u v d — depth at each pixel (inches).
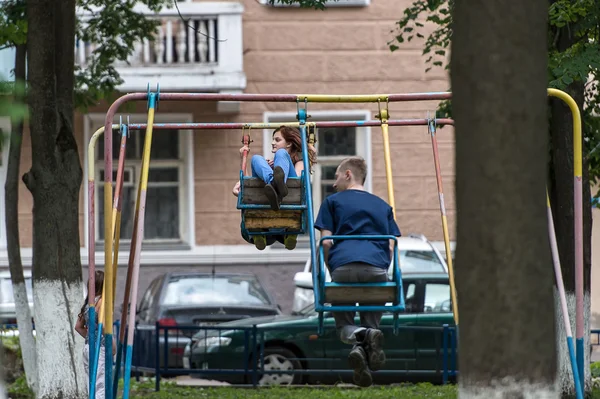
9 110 623.8
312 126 1120.2
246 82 2815.0
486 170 672.4
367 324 1072.8
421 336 1868.8
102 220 2780.5
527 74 673.0
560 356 1488.7
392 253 1059.3
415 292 1939.0
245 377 1892.2
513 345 677.3
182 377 1994.3
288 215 1069.1
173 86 2672.2
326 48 2839.6
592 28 1525.6
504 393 677.9
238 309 2038.6
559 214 1512.1
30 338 1745.8
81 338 1520.7
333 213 1051.3
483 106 673.0
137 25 2053.4
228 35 2696.9
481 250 676.1
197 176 2812.5
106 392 1026.1
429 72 2837.1
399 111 2837.1
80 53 2591.0
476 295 679.1
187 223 2815.0
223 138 2817.4
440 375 1857.8
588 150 1697.8
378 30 2844.5
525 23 673.0
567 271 1503.4
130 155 2817.4
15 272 1754.4
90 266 1078.4
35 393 1699.1
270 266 2797.7
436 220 2815.0
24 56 1766.7
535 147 676.1
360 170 1080.2
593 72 1515.7
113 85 2084.2
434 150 1158.3
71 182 1536.7
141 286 2785.4
